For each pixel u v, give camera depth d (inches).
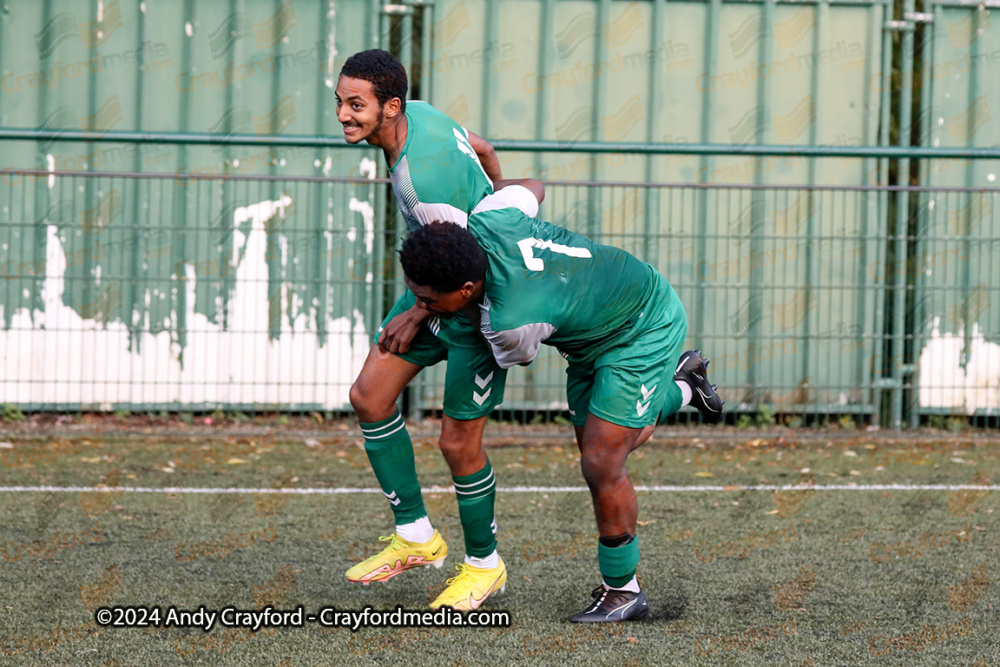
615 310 455.5
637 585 480.4
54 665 403.5
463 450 487.5
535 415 1025.5
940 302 1046.4
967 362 1044.5
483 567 497.7
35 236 1000.2
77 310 1003.3
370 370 499.8
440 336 487.8
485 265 429.4
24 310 998.4
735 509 711.1
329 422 1004.6
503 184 492.7
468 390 483.2
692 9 1047.0
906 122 1071.6
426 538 515.5
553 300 438.3
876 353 1035.9
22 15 1006.4
